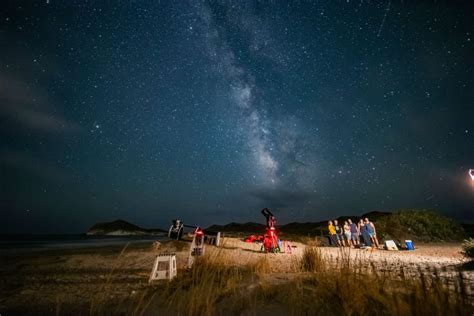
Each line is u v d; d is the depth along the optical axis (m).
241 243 14.91
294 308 2.74
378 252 10.08
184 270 5.55
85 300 4.08
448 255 8.76
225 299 3.34
